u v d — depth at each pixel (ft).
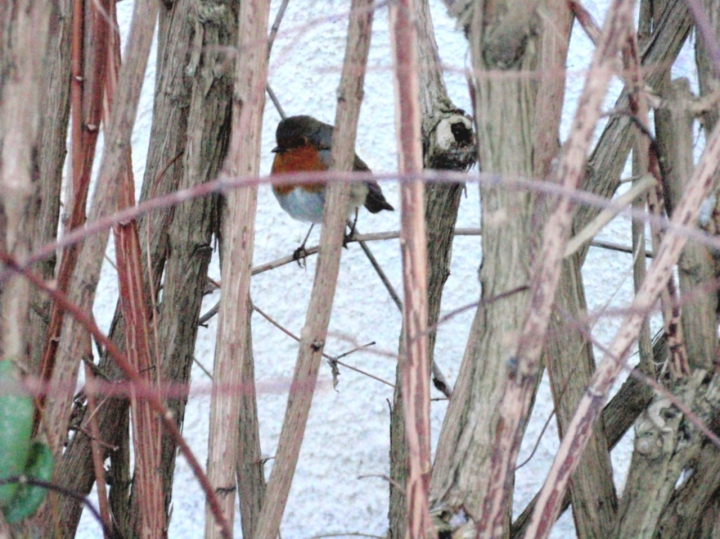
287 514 21.98
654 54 12.96
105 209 9.31
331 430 22.52
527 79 7.62
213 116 13.26
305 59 24.90
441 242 14.70
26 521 8.24
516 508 21.02
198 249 13.71
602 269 22.58
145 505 10.99
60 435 9.64
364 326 23.36
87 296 9.52
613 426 13.79
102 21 9.64
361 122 24.77
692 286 10.73
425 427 7.66
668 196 10.75
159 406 7.36
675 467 10.71
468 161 14.40
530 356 7.48
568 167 7.11
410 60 7.25
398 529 14.38
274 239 26.14
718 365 10.80
